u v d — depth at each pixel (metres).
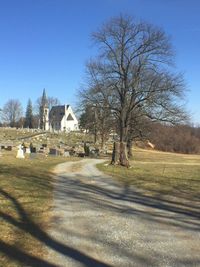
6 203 13.76
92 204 14.52
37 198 15.20
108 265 7.62
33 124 163.88
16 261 7.71
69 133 112.06
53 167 30.78
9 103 165.50
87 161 42.50
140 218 12.15
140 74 39.50
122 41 39.31
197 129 106.06
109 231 10.40
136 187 19.81
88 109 48.06
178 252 8.57
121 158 37.81
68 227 10.73
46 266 7.50
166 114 40.78
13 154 46.47
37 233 9.95
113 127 64.25
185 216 12.53
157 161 56.50
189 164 46.81
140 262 7.85
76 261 7.84
